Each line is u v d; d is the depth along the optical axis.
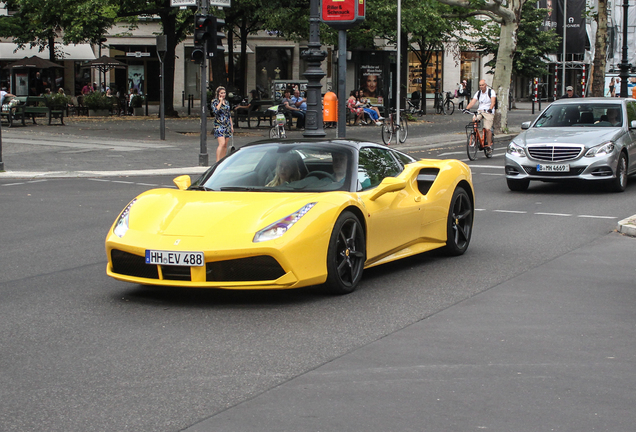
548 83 63.84
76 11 31.16
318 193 6.32
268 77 51.47
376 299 6.14
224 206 6.07
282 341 4.96
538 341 4.99
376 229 6.65
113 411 3.76
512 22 29.05
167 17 35.09
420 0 37.94
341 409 3.78
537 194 13.34
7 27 38.66
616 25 49.47
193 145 22.44
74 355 4.66
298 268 5.72
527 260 7.79
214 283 5.65
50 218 10.48
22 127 27.45
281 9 29.22
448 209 7.82
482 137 20.02
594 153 12.98
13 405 3.84
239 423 3.60
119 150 20.61
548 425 3.58
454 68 57.28
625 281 6.82
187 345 4.87
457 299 6.15
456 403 3.87
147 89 50.09
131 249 5.83
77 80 48.44
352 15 16.73
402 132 25.25
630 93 46.81
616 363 4.54
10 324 5.38
